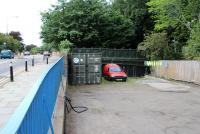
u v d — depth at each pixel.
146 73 36.75
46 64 38.72
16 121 2.84
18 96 12.91
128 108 15.28
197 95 19.95
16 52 97.69
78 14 40.44
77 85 26.89
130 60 37.25
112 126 11.58
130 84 27.14
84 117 13.05
